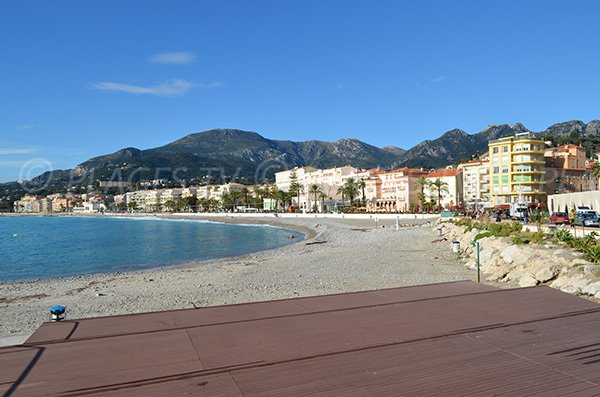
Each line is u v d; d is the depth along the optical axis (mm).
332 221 105062
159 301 21875
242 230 99750
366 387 6004
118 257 50156
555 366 6672
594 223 42188
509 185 91000
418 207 117562
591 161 111750
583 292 16219
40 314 20047
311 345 7750
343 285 24578
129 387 6059
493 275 23828
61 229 119125
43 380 6273
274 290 23828
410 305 10453
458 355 7180
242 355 7281
